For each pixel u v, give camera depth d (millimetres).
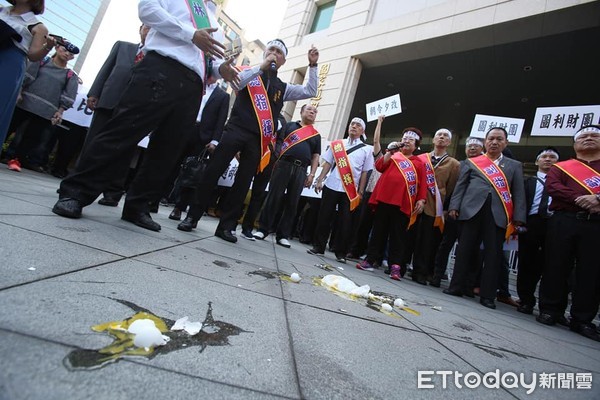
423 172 3988
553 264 3174
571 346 2238
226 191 5730
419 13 8664
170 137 2240
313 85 3346
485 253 3525
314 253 4156
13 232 1251
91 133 3105
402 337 1421
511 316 3133
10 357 575
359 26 9820
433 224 4137
